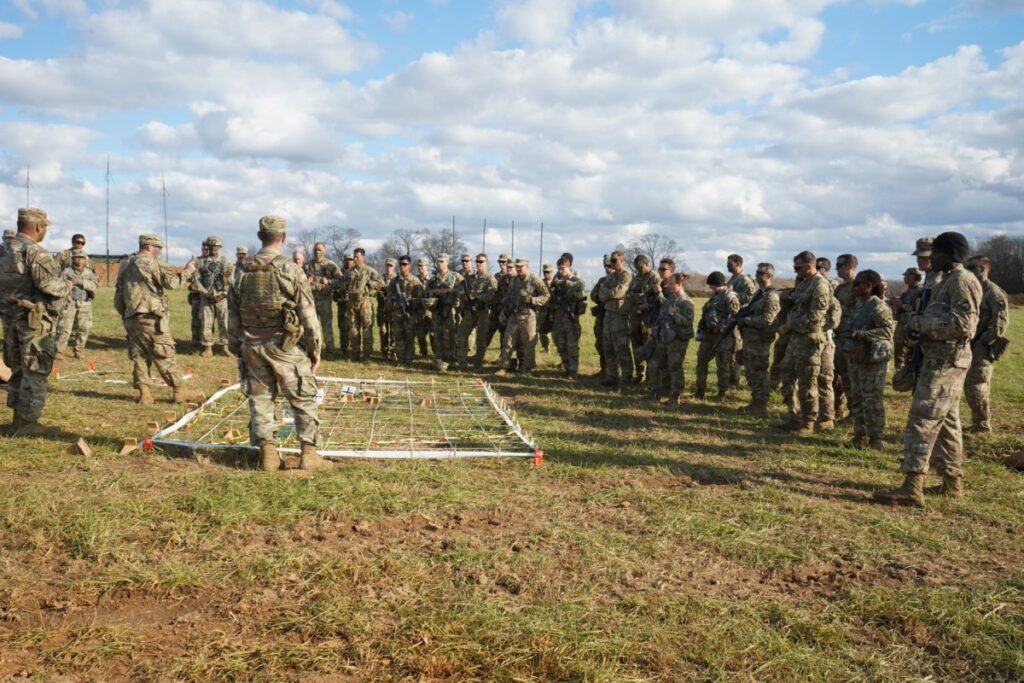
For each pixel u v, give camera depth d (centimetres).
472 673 307
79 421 741
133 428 721
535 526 485
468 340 1327
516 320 1262
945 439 591
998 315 798
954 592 402
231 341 579
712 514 523
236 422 766
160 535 433
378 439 723
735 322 996
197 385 1021
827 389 876
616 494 561
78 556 401
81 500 477
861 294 763
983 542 491
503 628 340
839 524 512
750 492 583
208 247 1326
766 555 450
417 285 1356
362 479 561
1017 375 1427
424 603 364
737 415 948
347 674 302
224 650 314
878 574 433
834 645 347
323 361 1351
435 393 1043
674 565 432
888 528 506
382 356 1452
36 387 671
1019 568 447
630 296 1174
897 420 945
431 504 514
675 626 352
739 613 370
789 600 392
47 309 668
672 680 310
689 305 1002
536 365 1392
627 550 447
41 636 318
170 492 508
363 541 446
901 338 1234
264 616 349
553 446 709
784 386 852
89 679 292
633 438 780
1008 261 6178
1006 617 375
